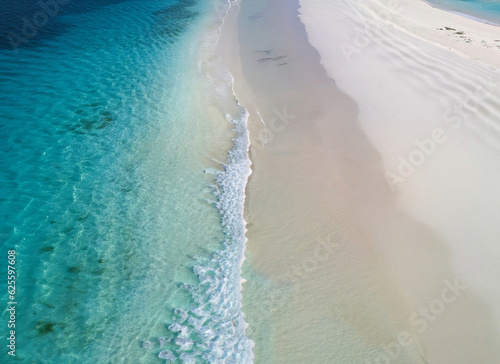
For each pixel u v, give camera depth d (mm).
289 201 8977
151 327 6309
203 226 8172
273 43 16922
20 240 7422
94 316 6363
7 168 8992
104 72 13539
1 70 12930
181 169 9555
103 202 8406
